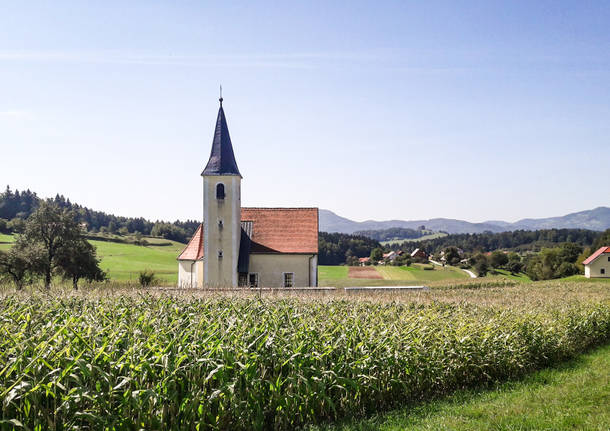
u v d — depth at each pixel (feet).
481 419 29.84
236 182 133.90
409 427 28.48
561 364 49.73
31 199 563.89
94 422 22.98
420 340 37.86
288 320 37.24
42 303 46.80
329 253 471.21
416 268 360.28
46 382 23.68
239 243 136.98
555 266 379.14
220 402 26.05
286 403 28.09
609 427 27.17
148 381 25.94
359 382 32.37
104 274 186.29
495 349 42.98
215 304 48.80
